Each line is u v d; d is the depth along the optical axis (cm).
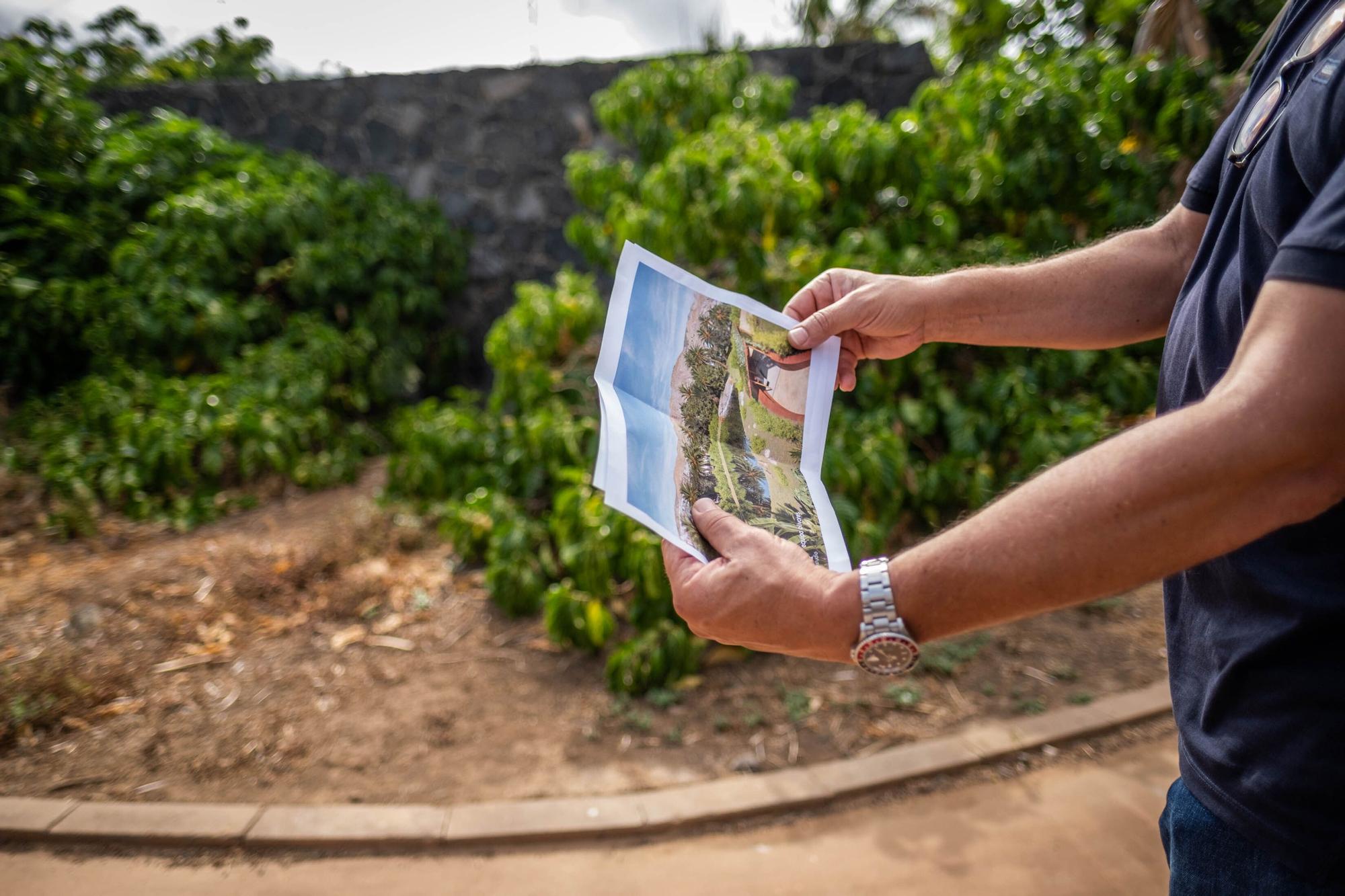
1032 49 545
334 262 568
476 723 284
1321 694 77
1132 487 67
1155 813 234
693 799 244
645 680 295
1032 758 260
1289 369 64
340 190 614
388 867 225
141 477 443
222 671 310
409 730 280
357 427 550
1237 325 85
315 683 305
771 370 124
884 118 591
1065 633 328
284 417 484
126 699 292
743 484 108
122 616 336
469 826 234
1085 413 370
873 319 126
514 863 226
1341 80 72
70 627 326
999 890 210
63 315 524
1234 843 85
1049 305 121
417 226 608
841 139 389
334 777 257
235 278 555
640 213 376
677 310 122
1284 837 80
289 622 343
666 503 96
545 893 215
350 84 639
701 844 232
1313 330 63
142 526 424
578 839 233
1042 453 349
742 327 126
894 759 258
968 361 395
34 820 234
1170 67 397
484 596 364
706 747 270
